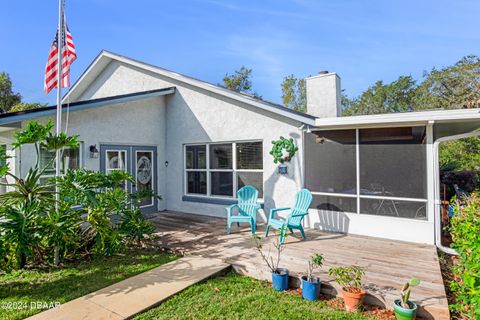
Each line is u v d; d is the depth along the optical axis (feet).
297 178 24.62
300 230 21.47
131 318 11.82
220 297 13.51
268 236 22.31
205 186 30.40
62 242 16.58
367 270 15.34
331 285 13.66
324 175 23.98
